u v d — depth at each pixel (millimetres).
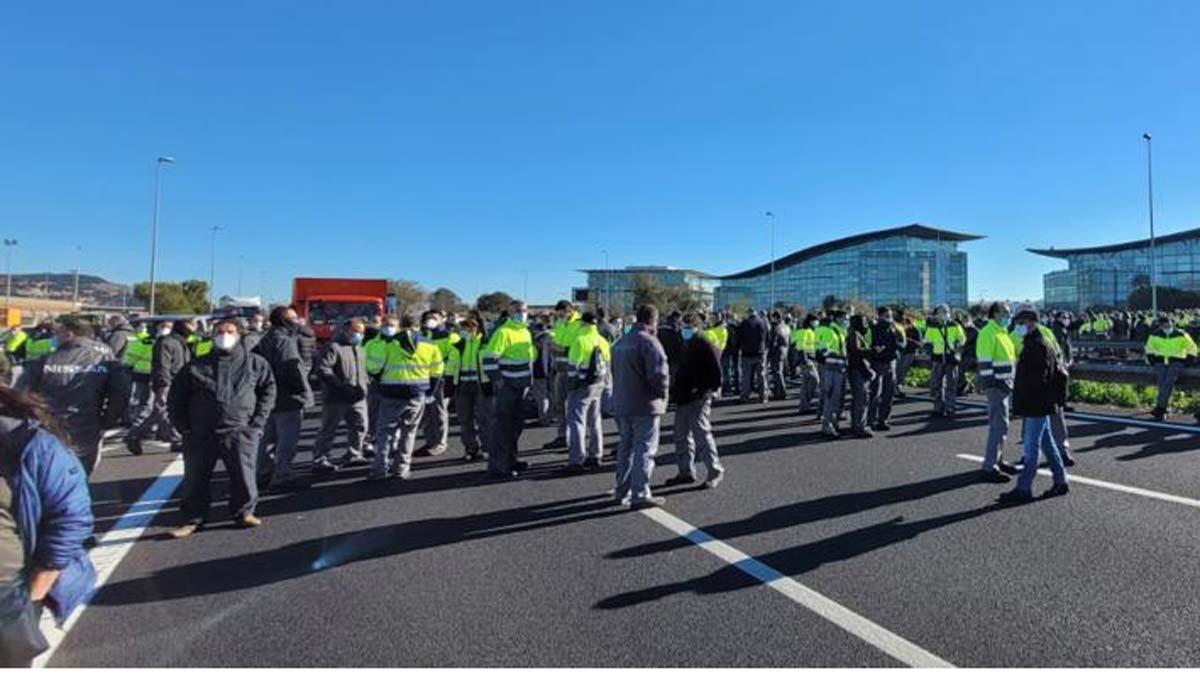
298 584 4848
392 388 7984
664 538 5801
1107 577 4840
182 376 6129
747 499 7016
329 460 8656
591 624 4168
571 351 8359
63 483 2867
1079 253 107938
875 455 9188
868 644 3896
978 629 4074
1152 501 6762
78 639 4012
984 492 7184
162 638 4023
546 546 5617
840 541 5664
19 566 2805
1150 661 3701
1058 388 6898
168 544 5750
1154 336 12289
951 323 12930
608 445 10250
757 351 15109
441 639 3984
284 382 7656
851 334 10555
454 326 12266
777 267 117562
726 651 3824
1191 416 12508
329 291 20641
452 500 7117
